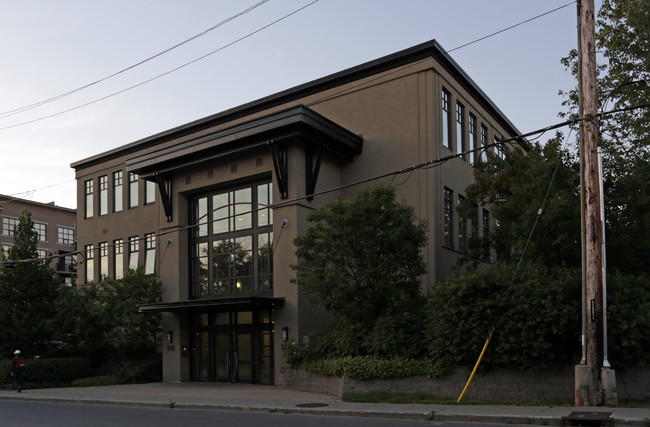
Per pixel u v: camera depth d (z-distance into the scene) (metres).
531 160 20.44
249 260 25.86
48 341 30.81
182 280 27.62
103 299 29.05
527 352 15.84
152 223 32.34
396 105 25.30
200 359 27.14
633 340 14.58
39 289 31.08
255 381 24.80
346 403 17.12
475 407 15.10
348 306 19.41
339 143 24.91
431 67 24.61
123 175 34.56
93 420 15.40
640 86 19.33
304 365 21.30
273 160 23.95
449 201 25.81
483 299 16.77
